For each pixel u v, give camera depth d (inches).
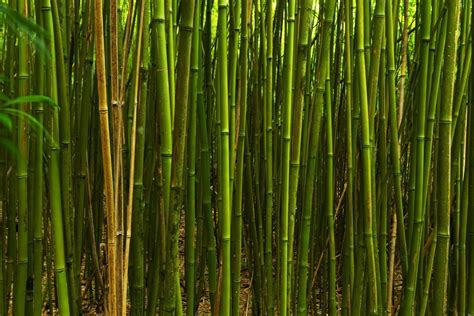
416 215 126.4
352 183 128.6
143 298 125.6
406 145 145.2
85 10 135.5
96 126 145.7
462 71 128.2
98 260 134.8
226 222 119.4
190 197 124.6
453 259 135.3
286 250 123.7
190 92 120.6
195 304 152.0
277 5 149.3
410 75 143.2
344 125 158.6
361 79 120.6
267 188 131.7
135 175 121.2
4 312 122.6
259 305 144.1
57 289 114.3
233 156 120.6
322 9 136.9
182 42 106.0
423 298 132.4
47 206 132.7
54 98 111.4
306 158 129.3
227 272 120.7
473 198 126.3
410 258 127.9
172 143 111.9
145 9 116.1
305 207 128.6
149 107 130.3
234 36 121.4
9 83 122.3
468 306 129.3
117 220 112.0
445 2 123.3
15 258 122.5
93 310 165.0
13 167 121.5
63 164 118.2
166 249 114.3
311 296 153.0
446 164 123.3
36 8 112.7
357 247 132.4
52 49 110.4
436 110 133.7
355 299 131.5
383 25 121.4
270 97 130.0
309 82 129.4
